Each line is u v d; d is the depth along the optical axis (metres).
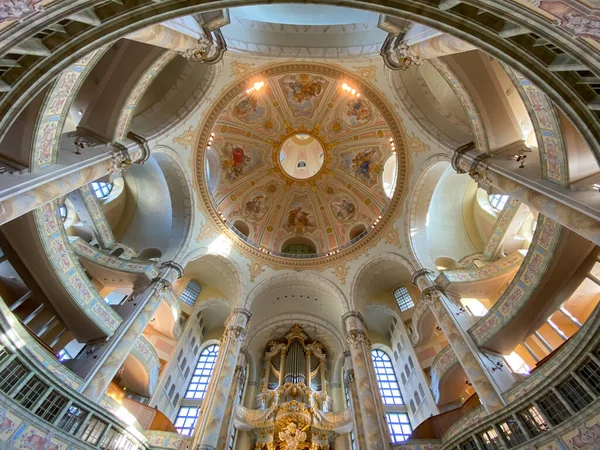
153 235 22.47
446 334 14.63
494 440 10.92
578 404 9.17
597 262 11.30
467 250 20.81
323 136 24.36
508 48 6.16
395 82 16.88
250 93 21.48
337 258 22.50
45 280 13.05
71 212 19.42
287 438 17.30
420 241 19.66
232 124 22.66
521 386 11.12
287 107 23.36
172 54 12.68
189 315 22.22
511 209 17.95
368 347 18.70
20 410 9.07
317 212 25.86
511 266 16.62
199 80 17.27
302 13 13.78
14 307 13.16
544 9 4.86
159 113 16.55
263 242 24.70
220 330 24.67
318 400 20.25
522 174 10.48
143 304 15.48
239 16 13.90
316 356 23.28
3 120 5.86
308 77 21.42
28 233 12.23
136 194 23.03
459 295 16.80
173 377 19.97
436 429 15.30
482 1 5.28
